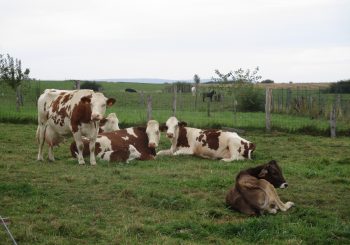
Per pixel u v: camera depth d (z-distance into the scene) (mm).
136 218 8500
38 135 14328
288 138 20641
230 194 9328
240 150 15320
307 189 11133
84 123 13492
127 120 24203
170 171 12836
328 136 22297
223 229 7855
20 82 37219
